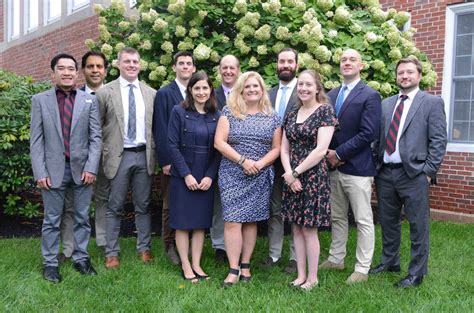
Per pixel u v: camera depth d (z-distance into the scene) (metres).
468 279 4.52
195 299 3.95
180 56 4.91
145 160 4.88
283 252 5.53
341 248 4.88
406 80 4.34
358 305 3.84
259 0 5.81
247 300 3.91
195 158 4.44
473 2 7.47
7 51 13.71
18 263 4.74
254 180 4.33
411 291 4.17
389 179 4.46
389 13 6.54
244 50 5.71
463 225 7.12
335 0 6.10
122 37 6.62
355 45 5.82
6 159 6.43
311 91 4.18
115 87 4.83
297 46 5.75
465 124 7.75
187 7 5.90
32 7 12.73
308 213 4.17
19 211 6.80
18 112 6.58
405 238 6.24
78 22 10.40
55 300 3.93
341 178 4.57
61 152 4.41
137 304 3.81
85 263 4.61
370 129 4.34
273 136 4.39
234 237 4.35
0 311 3.67
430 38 7.95
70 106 4.49
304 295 4.07
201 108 4.56
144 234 5.03
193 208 4.45
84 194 4.59
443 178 7.86
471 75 7.65
